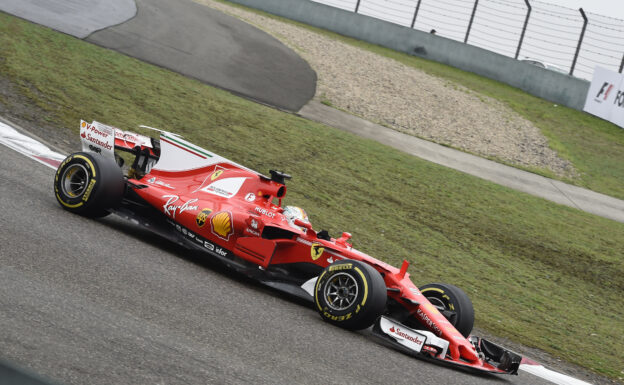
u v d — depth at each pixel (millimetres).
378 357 6801
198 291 7098
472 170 24578
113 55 23688
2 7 25031
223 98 23359
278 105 25344
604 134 33781
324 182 18016
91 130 9609
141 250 8188
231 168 9320
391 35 42562
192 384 4508
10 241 6676
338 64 33781
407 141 25906
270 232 8891
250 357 5441
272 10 44500
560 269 17016
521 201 22156
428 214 18219
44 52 21109
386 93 31219
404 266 8266
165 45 27578
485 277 14547
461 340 7609
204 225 8781
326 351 6367
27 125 14266
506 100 35812
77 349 4555
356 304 7355
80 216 8844
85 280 6199
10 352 4195
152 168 9781
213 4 40031
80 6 28984
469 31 41094
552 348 10758
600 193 25953
